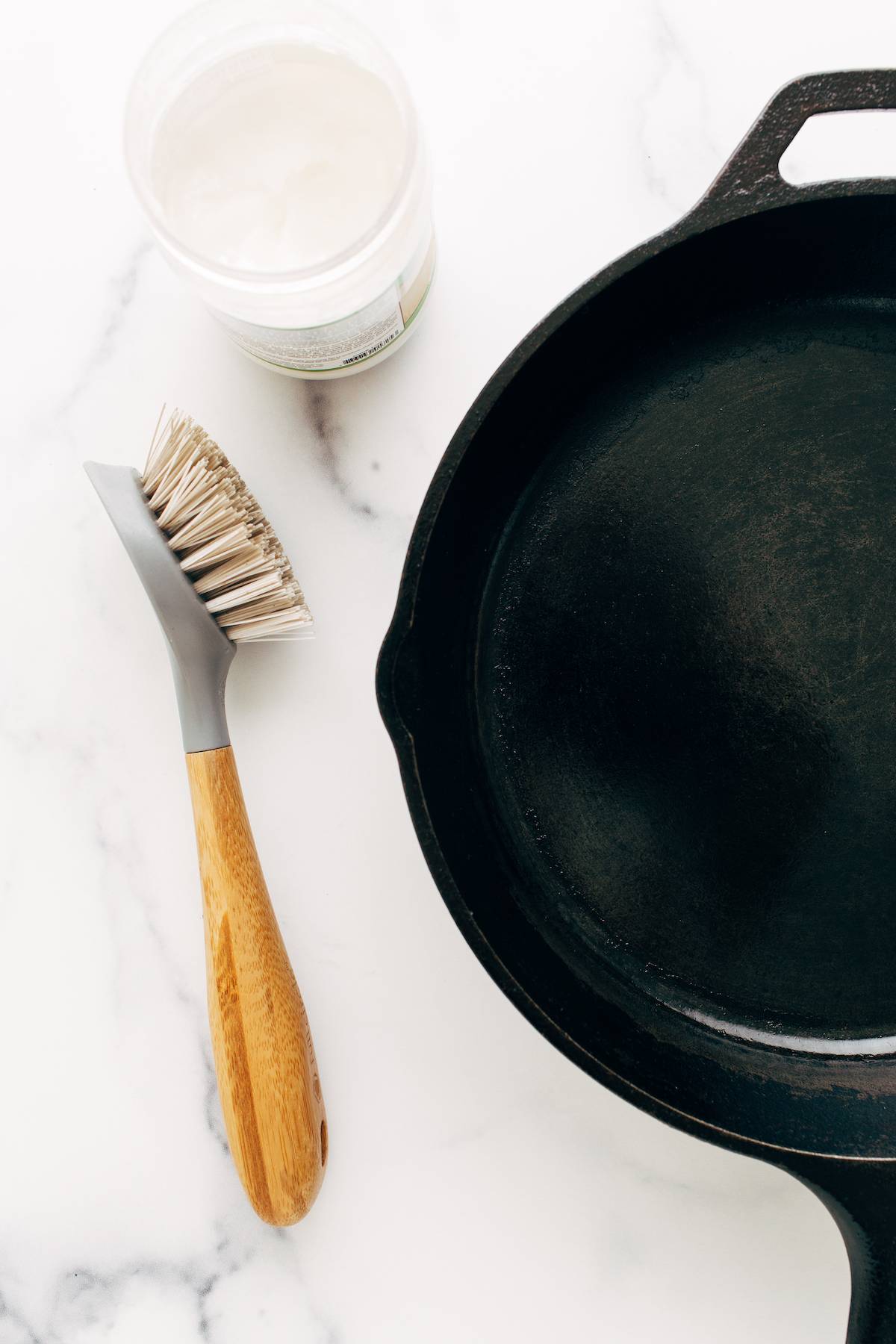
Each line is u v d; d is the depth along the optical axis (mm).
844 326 477
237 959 459
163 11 493
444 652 474
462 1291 498
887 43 489
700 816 478
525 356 415
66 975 507
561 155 494
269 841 500
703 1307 494
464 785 479
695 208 410
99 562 505
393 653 412
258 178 445
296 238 445
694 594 479
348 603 500
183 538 463
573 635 484
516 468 490
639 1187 497
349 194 444
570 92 493
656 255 414
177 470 462
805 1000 477
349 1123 500
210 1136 507
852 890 474
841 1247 493
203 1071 507
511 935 474
